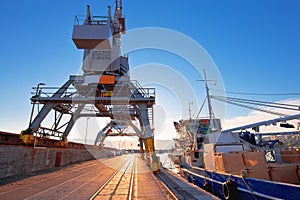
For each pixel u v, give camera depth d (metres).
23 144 18.58
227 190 8.91
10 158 15.48
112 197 9.37
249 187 7.96
